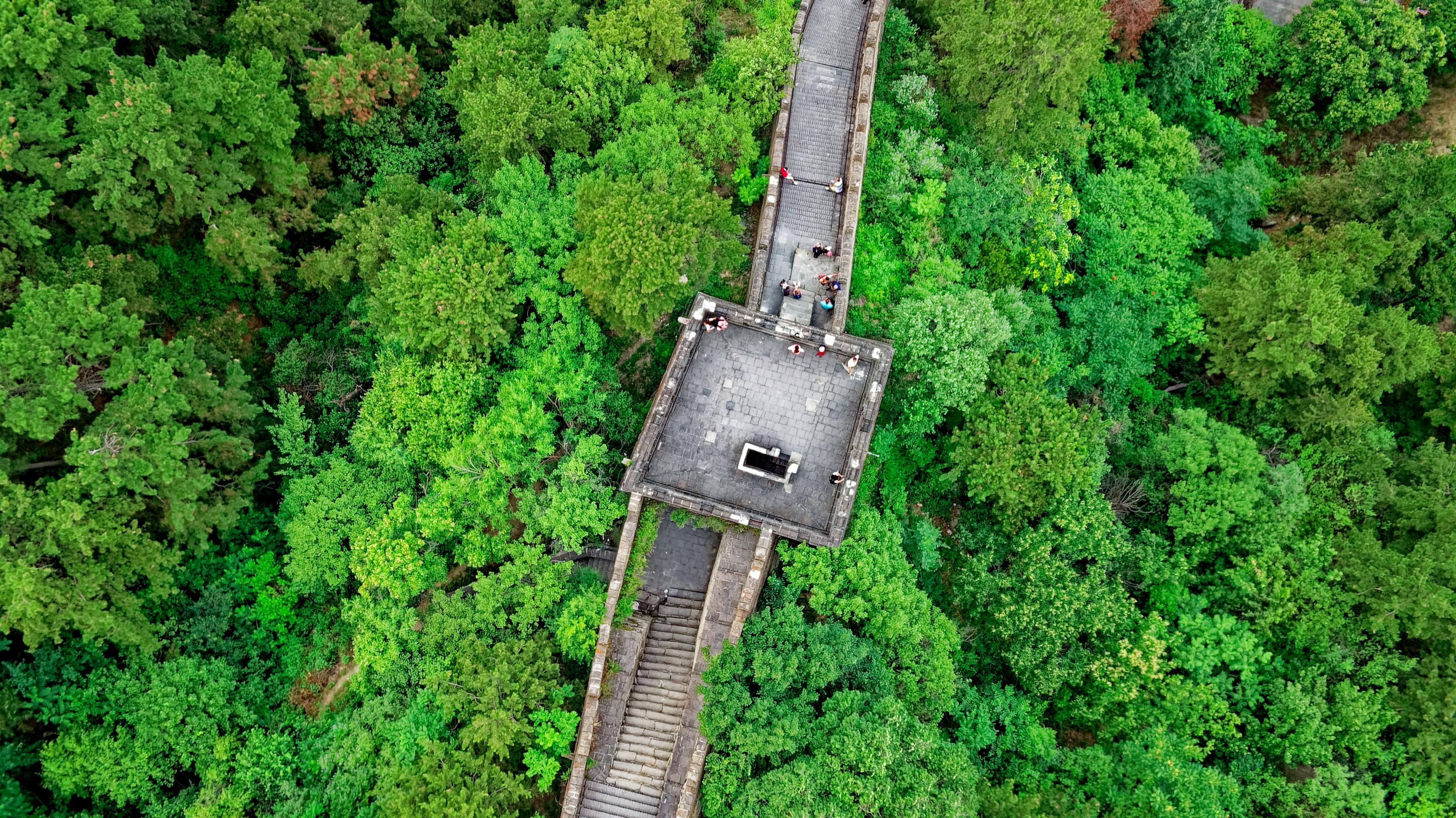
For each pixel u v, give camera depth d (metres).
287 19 41.91
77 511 31.97
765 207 45.50
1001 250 49.28
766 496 41.53
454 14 49.53
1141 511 47.56
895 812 35.09
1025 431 43.69
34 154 33.88
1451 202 48.62
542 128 42.88
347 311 46.09
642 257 37.97
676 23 45.59
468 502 39.66
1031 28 44.66
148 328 42.19
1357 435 47.47
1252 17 62.25
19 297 34.44
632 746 39.53
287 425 40.69
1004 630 42.62
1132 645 42.50
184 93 36.62
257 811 36.38
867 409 41.62
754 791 34.97
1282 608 42.56
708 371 42.88
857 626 41.91
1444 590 40.16
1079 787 40.78
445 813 33.47
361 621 38.47
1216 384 53.75
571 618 38.62
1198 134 62.16
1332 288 46.25
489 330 39.94
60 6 35.00
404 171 47.00
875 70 49.41
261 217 41.75
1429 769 39.41
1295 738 40.88
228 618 40.50
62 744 34.84
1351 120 59.75
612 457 42.03
